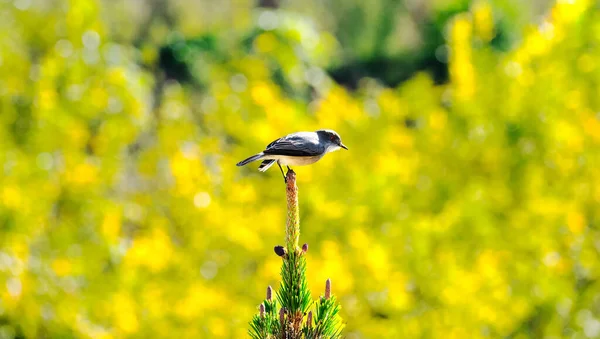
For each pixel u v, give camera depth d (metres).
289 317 5.59
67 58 16.86
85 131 16.72
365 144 16.55
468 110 16.88
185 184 15.27
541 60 16.42
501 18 29.02
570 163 16.05
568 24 16.19
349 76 34.41
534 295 14.68
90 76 17.06
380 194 15.71
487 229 15.21
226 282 14.88
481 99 16.77
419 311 14.87
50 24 17.58
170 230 15.88
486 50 17.11
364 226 15.80
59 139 16.27
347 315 14.39
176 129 16.56
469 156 16.72
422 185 16.61
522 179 16.52
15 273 14.02
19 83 16.56
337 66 34.66
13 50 17.22
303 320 5.63
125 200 17.17
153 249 14.60
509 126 16.72
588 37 16.27
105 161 16.75
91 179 15.98
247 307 14.49
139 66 27.89
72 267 14.94
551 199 15.29
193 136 16.83
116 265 15.47
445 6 33.69
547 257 14.75
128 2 36.03
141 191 17.28
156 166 16.44
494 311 14.25
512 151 16.64
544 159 16.39
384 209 15.80
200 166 15.48
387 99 17.23
